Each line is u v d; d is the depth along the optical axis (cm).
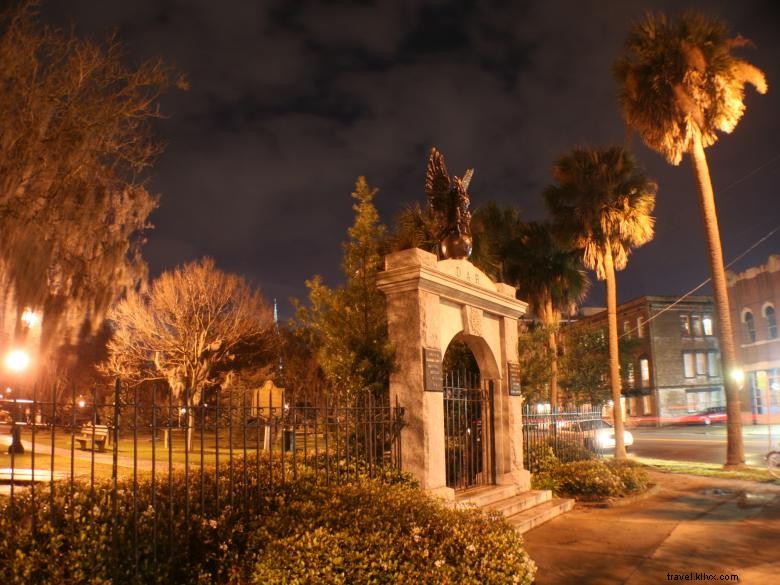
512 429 1117
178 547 571
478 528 623
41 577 477
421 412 862
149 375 2398
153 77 1278
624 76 1773
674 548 816
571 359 2977
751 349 3950
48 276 1166
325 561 522
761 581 674
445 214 1073
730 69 1645
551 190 2155
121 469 1021
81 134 1175
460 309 1012
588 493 1188
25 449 1290
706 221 1716
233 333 2648
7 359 1037
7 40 1102
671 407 4656
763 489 1263
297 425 774
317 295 1037
